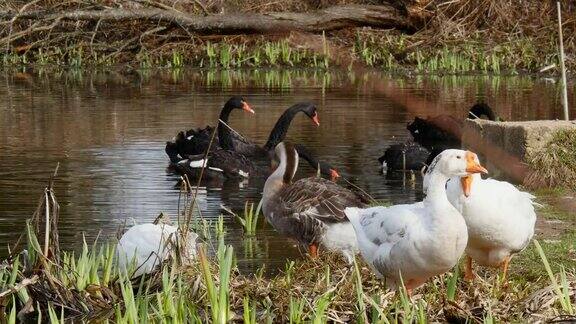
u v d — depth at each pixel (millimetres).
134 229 9945
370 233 8852
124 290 8531
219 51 32906
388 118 21656
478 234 9188
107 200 14039
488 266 9672
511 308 8727
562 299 8523
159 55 33000
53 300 9062
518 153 14773
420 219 8453
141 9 32094
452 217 8336
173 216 13016
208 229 12281
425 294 9180
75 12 31359
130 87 27594
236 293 9172
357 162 17219
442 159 8461
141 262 9711
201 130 17562
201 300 9039
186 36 32969
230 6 34656
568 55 32281
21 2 33219
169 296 8516
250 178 16375
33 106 23625
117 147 18281
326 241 10930
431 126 18859
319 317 8141
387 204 13773
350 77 30250
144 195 14430
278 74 30922
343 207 10914
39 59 33281
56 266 9422
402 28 33531
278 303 8906
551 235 11367
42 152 17734
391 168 16703
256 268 10578
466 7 34219
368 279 9578
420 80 29328
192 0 34000
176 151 17047
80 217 12930
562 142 14727
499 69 31859
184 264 9484
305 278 9852
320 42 32719
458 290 9180
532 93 25734
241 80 29266
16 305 9383
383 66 32312
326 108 23234
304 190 11227
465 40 33125
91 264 9453
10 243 11539
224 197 14672
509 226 9148
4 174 15789
